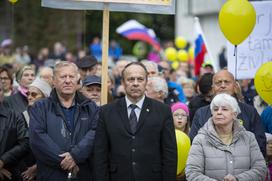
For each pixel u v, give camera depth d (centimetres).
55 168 1279
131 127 1234
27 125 1473
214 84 1400
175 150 1234
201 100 1636
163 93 1530
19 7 5138
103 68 1416
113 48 4634
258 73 1500
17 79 1805
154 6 1455
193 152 1220
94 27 5250
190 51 3062
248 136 1233
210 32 5138
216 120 1211
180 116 1505
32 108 1315
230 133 1227
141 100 1252
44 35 5203
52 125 1291
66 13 5175
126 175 1217
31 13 5191
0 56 3241
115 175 1226
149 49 4894
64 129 1295
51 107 1309
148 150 1224
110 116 1242
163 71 1931
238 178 1191
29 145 1355
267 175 1420
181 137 1380
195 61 2211
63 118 1299
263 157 1241
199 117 1373
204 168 1214
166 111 1247
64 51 4344
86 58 1817
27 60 4088
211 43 5128
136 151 1222
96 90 1547
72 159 1266
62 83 1299
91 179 1309
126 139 1227
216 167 1205
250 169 1214
